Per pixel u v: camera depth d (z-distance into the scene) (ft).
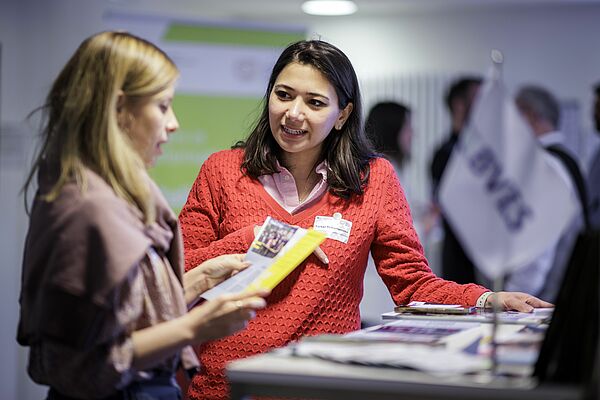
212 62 22.44
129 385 6.45
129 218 6.17
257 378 5.37
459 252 18.42
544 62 26.43
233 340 8.56
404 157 19.52
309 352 5.70
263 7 25.99
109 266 5.94
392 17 27.35
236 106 22.61
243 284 7.52
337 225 8.84
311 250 8.10
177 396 6.73
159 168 21.85
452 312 8.05
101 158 6.24
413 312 8.17
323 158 9.18
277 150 9.20
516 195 5.88
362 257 8.91
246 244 8.51
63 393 6.39
